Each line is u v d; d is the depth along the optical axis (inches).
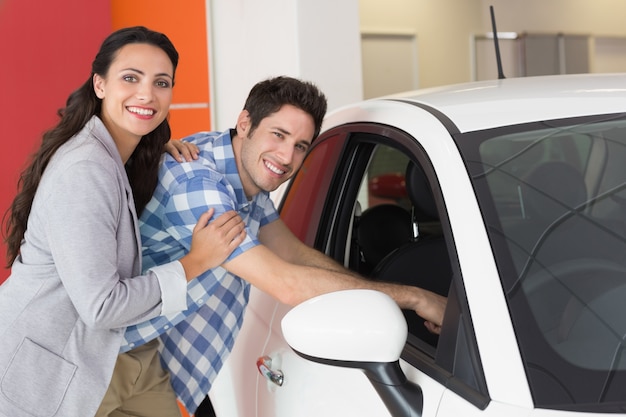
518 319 45.1
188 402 77.0
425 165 56.2
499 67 92.7
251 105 69.1
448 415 44.4
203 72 218.8
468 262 48.3
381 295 49.1
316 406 59.4
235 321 77.0
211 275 69.8
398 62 329.4
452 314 48.9
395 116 65.2
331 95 192.2
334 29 191.3
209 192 65.3
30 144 191.6
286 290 63.1
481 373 44.2
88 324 58.9
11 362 60.4
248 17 212.7
